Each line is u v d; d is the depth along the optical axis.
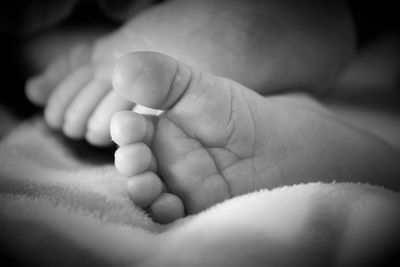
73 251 0.12
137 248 0.12
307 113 0.18
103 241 0.12
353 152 0.18
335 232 0.12
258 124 0.15
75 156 0.21
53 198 0.14
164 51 0.21
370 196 0.13
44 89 0.24
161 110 0.15
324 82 0.24
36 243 0.12
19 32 0.30
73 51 0.26
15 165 0.19
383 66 0.39
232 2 0.21
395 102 0.32
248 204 0.13
